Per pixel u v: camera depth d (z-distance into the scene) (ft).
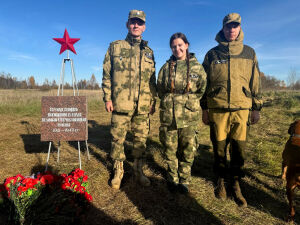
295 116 23.88
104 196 8.54
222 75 8.28
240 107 8.05
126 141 16.24
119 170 9.24
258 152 13.47
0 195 7.14
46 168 10.34
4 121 23.86
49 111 10.13
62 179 7.57
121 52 9.14
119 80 9.08
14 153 13.19
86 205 7.32
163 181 9.78
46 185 7.10
